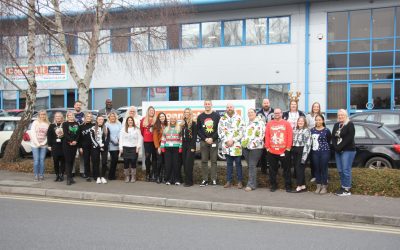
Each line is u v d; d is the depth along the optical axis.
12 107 25.11
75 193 8.91
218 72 21.45
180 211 7.74
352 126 8.52
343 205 7.71
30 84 12.63
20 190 9.36
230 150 9.26
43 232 6.08
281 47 20.50
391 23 19.20
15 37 12.57
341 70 19.88
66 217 7.07
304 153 8.79
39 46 13.25
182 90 22.06
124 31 13.02
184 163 9.62
